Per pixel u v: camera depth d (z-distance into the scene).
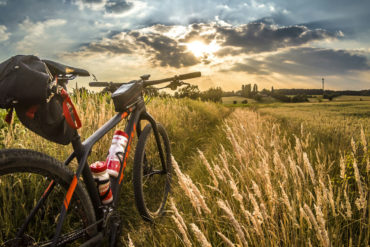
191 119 7.93
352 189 2.21
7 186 2.02
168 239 1.96
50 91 1.14
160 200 2.83
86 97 4.51
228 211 1.20
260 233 1.40
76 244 1.98
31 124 1.17
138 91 2.28
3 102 1.04
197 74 2.43
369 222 1.50
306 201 1.97
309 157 3.09
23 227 1.35
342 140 3.85
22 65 1.10
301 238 1.54
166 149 2.97
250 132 3.64
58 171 1.35
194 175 3.30
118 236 1.82
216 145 5.24
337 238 1.56
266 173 1.64
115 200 1.83
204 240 1.07
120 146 2.03
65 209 1.34
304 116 10.95
